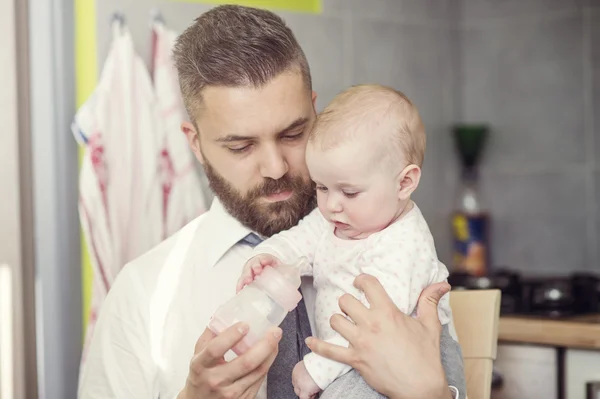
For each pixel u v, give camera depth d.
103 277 2.04
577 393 1.93
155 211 2.10
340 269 1.16
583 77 2.65
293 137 1.23
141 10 2.19
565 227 2.69
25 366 2.12
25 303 2.13
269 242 1.21
